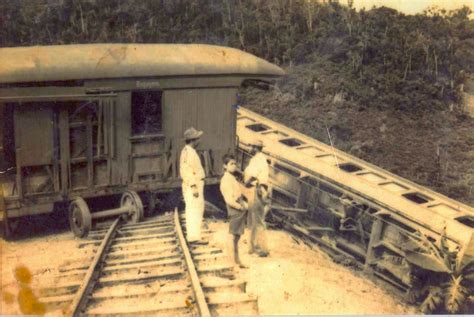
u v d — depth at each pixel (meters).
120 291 5.96
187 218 7.81
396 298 7.96
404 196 9.13
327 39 16.02
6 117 8.98
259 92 16.39
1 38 13.81
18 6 14.23
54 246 7.89
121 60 8.86
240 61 10.17
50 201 8.56
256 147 7.61
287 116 14.91
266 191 7.59
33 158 8.26
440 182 13.27
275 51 15.50
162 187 9.71
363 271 8.88
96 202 10.41
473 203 12.15
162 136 9.55
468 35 15.88
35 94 8.00
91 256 7.22
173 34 13.84
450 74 15.99
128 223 9.03
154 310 5.40
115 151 9.09
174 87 9.44
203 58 9.75
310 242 9.84
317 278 7.17
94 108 8.77
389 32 16.28
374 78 15.91
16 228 8.89
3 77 7.74
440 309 7.45
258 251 7.59
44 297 5.81
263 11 15.55
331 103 15.20
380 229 8.74
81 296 5.44
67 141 8.48
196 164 7.77
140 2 13.97
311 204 10.16
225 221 9.73
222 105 10.10
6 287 6.12
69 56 8.49
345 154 11.15
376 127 15.02
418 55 16.20
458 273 7.58
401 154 14.19
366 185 9.27
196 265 6.87
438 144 14.42
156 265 6.77
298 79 15.66
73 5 13.88
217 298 5.76
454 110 15.61
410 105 15.02
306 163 10.41
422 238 7.95
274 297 6.25
